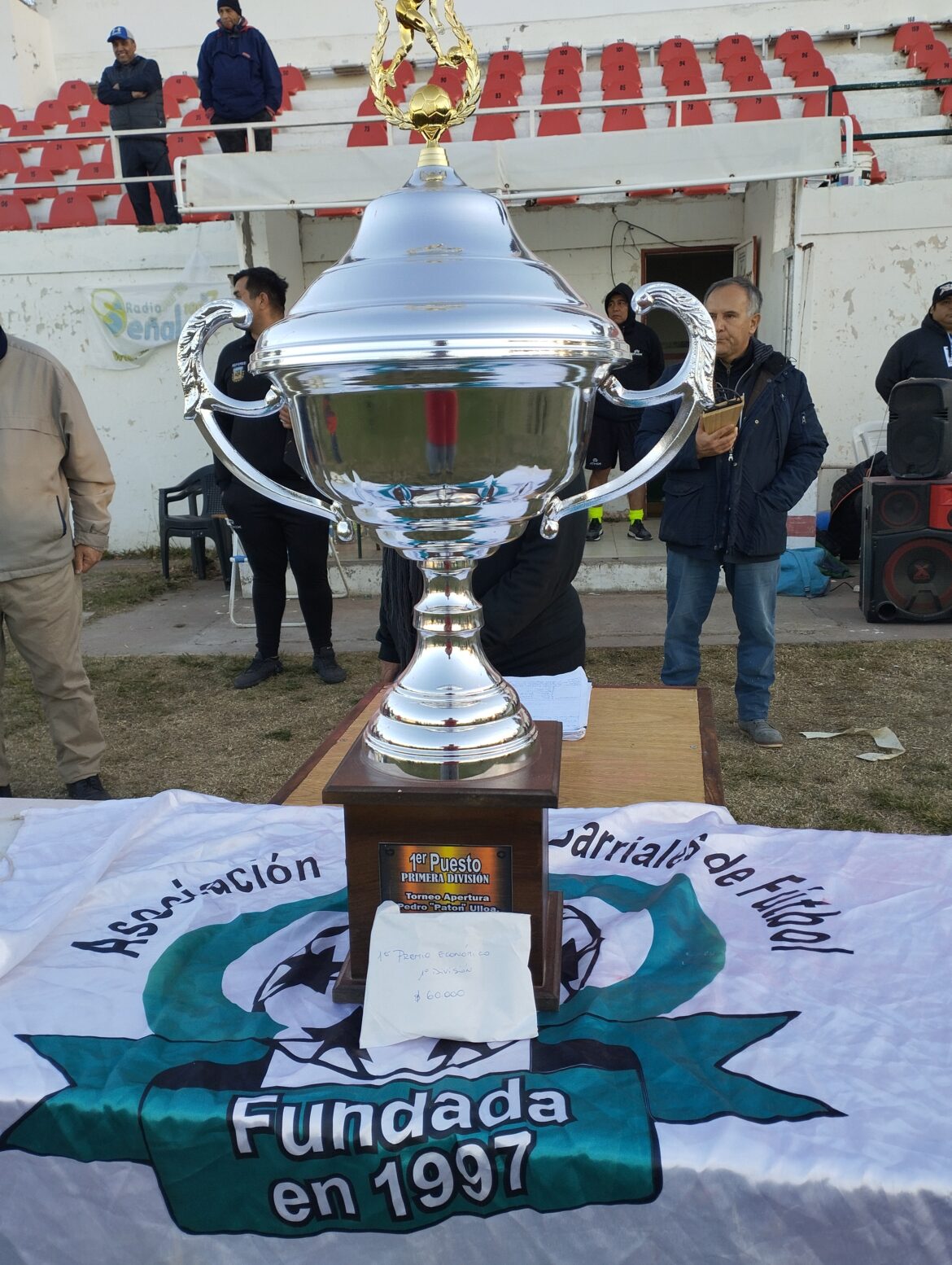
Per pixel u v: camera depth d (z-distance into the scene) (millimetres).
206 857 1260
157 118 9008
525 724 990
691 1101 798
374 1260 817
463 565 999
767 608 3965
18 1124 823
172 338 8094
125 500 8594
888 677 4938
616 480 960
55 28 14000
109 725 4707
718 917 1079
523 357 751
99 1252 844
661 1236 761
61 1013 935
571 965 1007
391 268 842
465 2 13039
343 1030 909
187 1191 818
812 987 947
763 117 9758
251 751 4332
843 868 1174
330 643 5207
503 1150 767
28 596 3227
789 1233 737
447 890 949
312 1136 789
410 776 935
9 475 3080
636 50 12688
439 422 800
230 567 7512
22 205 10188
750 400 3686
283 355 782
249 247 7332
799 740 4195
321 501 975
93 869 1205
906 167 9703
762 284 7539
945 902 1084
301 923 1098
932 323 5922
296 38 13203
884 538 5695
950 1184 710
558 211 8734
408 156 5723
